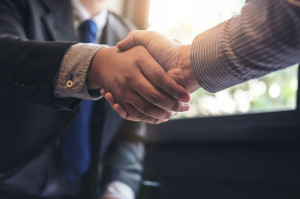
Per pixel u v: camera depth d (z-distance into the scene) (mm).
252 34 570
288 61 576
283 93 1357
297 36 507
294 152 1204
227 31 641
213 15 1604
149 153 1777
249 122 1410
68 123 1017
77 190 1186
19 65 800
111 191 1137
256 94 1473
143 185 1316
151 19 1982
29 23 1075
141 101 730
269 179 1272
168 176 1672
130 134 1366
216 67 650
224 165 1438
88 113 1188
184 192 1591
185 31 1760
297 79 1248
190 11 1730
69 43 817
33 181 1049
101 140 1226
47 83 770
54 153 1109
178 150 1646
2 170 983
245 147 1372
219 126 1499
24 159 999
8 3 1047
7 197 992
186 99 693
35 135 1011
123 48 757
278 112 1306
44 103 806
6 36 894
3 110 997
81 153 1137
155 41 749
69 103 820
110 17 1451
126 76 720
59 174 1119
